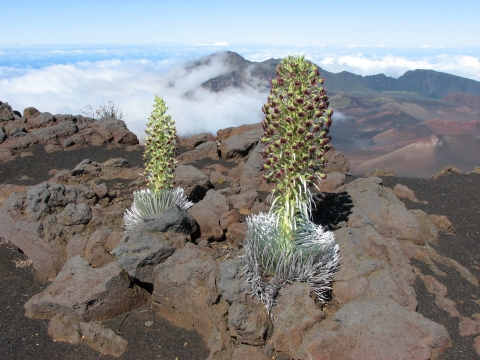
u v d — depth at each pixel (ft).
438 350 7.19
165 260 9.23
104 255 10.07
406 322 7.29
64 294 8.57
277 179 8.32
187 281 8.57
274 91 7.88
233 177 18.58
